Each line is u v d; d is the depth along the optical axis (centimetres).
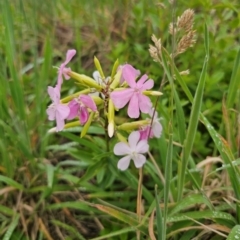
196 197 25
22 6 35
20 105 31
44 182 32
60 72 24
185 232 26
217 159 29
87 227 30
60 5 46
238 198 26
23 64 41
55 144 35
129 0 42
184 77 34
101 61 41
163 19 38
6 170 31
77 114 24
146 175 31
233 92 28
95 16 44
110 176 30
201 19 39
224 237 26
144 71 38
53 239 30
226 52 36
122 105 23
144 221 26
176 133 30
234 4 40
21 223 30
